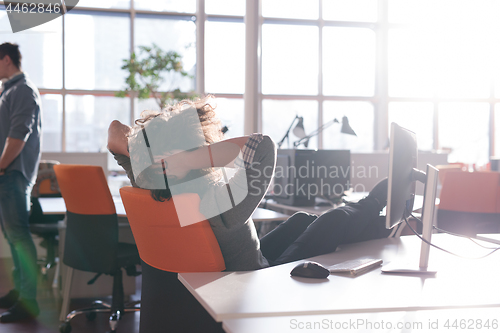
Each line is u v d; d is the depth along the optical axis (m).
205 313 1.04
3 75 2.58
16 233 2.52
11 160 2.45
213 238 1.06
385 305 0.80
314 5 5.79
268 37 5.69
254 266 1.16
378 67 5.94
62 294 2.94
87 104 5.19
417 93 5.96
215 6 5.49
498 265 1.13
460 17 5.93
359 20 5.91
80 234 2.20
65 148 5.17
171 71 5.05
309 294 0.87
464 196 3.13
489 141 6.07
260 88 5.69
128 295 3.04
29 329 2.37
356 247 1.40
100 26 5.21
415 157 1.21
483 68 6.00
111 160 5.26
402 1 5.90
